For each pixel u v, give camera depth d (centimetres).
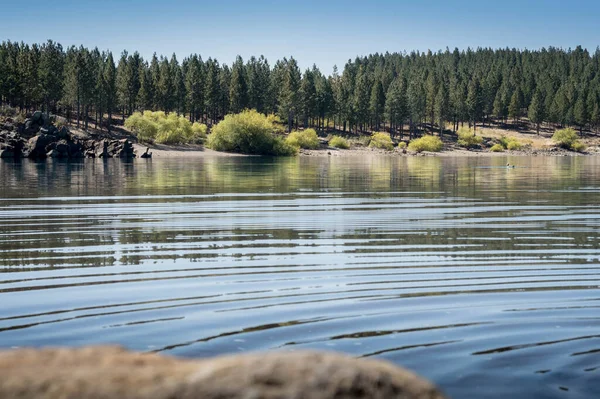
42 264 1314
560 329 845
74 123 12275
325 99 15638
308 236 1703
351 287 1103
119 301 1002
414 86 16962
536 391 623
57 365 278
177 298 1020
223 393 264
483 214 2233
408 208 2436
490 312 937
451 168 6419
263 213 2248
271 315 916
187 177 4403
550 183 4009
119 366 278
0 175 4466
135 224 1945
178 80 14950
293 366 277
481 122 19975
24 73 11831
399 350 757
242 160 8300
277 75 17062
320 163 7594
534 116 18138
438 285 1119
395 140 15800
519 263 1327
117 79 14800
